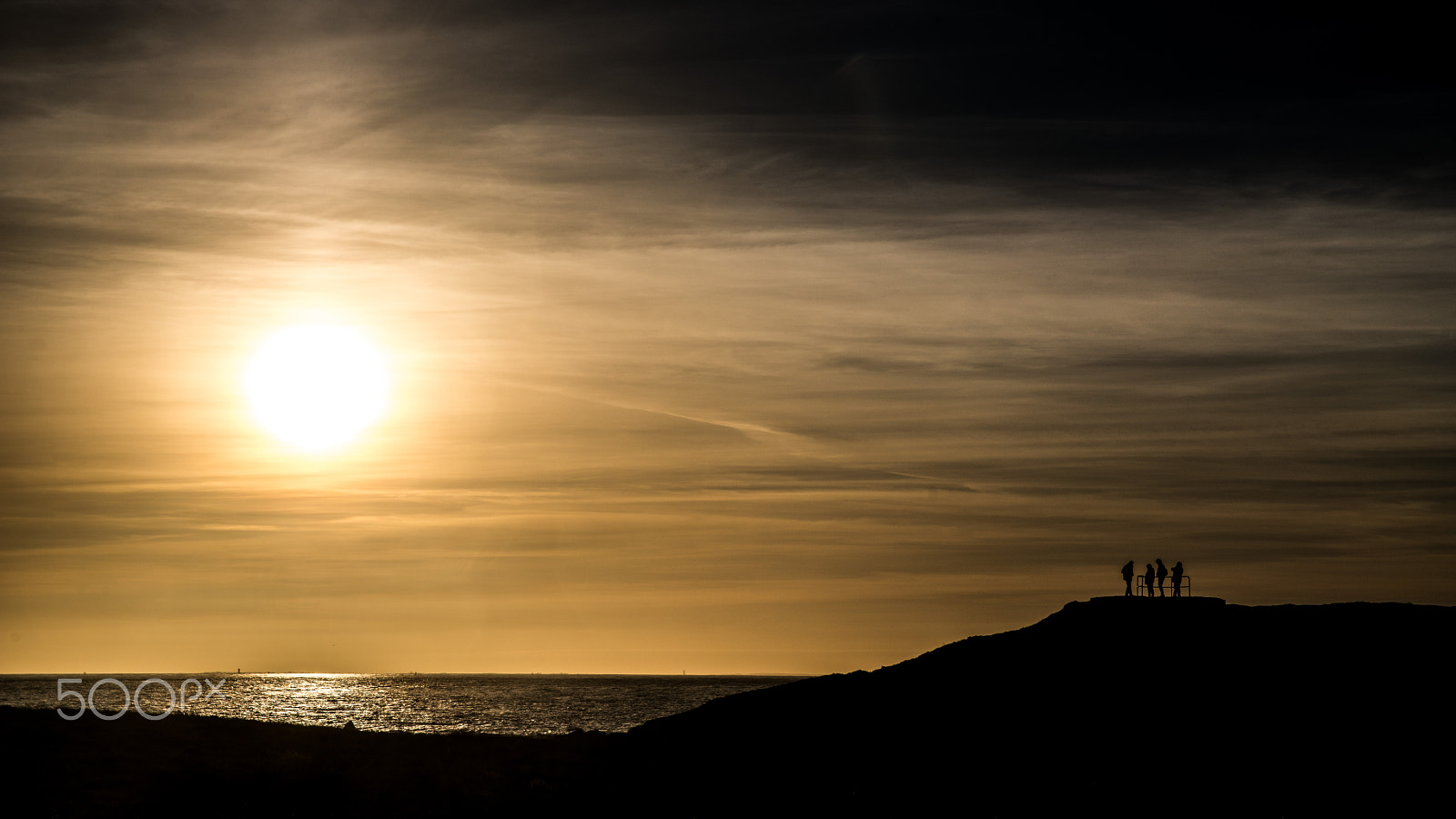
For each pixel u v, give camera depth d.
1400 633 61.88
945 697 61.47
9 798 43.41
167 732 57.31
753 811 46.34
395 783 50.09
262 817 43.81
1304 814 44.44
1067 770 51.00
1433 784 47.06
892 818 44.75
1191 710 55.88
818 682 68.31
